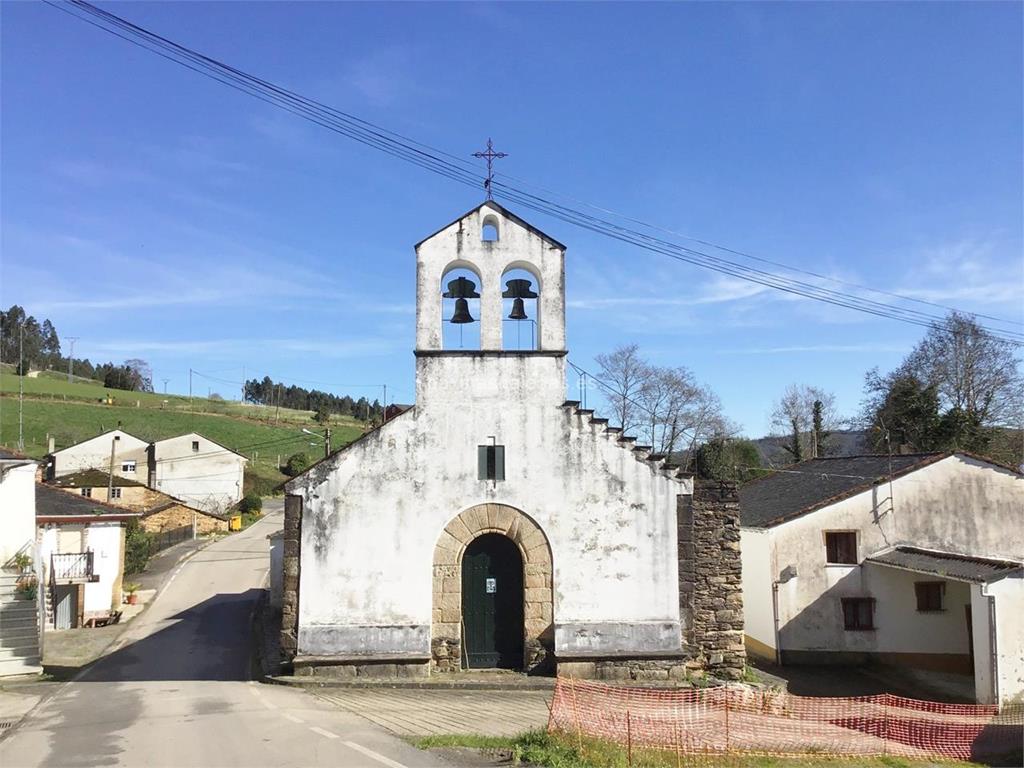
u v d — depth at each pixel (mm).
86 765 11984
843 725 18469
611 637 18625
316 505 18656
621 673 18500
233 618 31906
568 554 18812
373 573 18516
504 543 19250
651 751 13305
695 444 59500
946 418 49688
